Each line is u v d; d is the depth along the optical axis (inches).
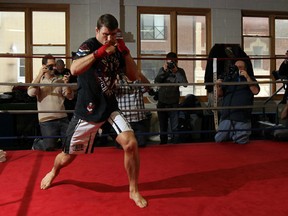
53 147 140.9
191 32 250.4
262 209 74.5
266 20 262.8
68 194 85.4
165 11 243.1
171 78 180.1
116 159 123.3
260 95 261.1
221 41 251.6
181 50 249.9
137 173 78.0
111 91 78.7
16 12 228.8
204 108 142.9
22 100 195.6
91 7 229.1
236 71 158.4
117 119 77.6
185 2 244.5
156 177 100.0
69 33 233.0
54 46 234.4
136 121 144.3
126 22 236.7
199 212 73.0
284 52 268.4
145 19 242.1
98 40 76.1
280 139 157.4
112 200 80.8
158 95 182.7
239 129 149.9
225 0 250.4
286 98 179.3
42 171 108.2
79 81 78.4
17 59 231.0
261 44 263.0
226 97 156.9
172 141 188.7
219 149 140.9
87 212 73.5
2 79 230.4
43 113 143.3
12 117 191.2
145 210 74.3
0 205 78.1
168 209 74.8
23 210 74.9
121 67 80.6
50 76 147.6
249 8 255.3
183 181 95.9
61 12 233.6
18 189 89.7
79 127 79.1
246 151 136.8
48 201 80.4
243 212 72.9
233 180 96.9
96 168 110.7
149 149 141.1
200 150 139.0
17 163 118.7
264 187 90.3
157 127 228.5
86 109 77.7
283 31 267.3
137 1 237.1
